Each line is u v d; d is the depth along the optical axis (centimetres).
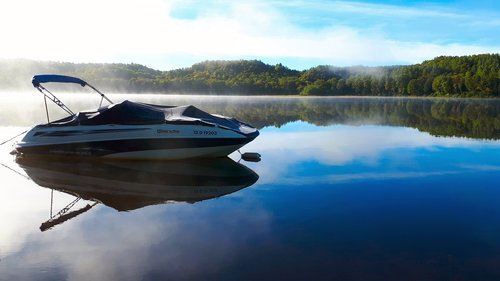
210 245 482
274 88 11575
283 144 1291
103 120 1034
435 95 9919
